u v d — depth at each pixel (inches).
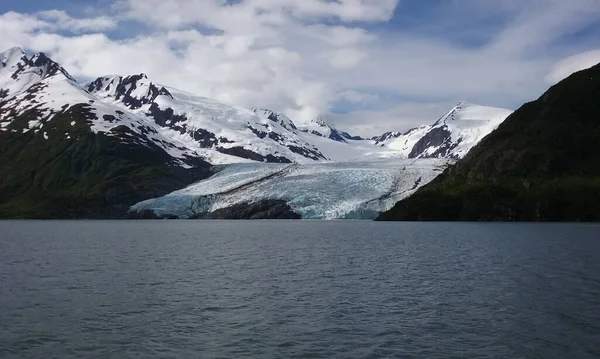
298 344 1331.2
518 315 1572.3
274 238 4872.0
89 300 1851.6
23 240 4783.5
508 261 2822.3
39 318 1590.8
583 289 1950.1
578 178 7480.3
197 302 1811.0
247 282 2226.9
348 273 2474.2
